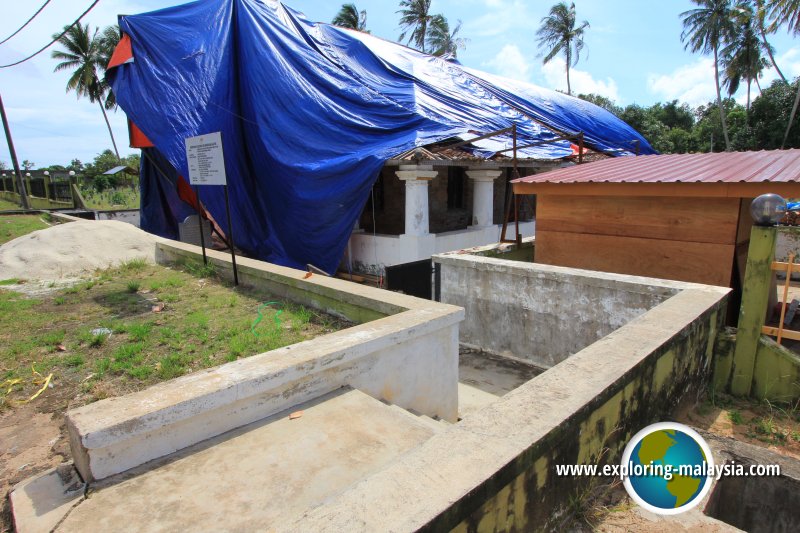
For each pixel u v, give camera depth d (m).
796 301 5.12
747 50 31.38
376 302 4.57
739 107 41.38
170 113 11.59
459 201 15.17
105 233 9.07
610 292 4.57
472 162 11.11
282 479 2.40
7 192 32.34
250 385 2.84
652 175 5.45
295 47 13.23
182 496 2.27
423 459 1.76
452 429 1.96
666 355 2.89
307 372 3.10
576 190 5.79
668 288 4.13
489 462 1.72
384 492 1.59
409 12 34.84
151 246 9.23
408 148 10.15
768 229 3.41
